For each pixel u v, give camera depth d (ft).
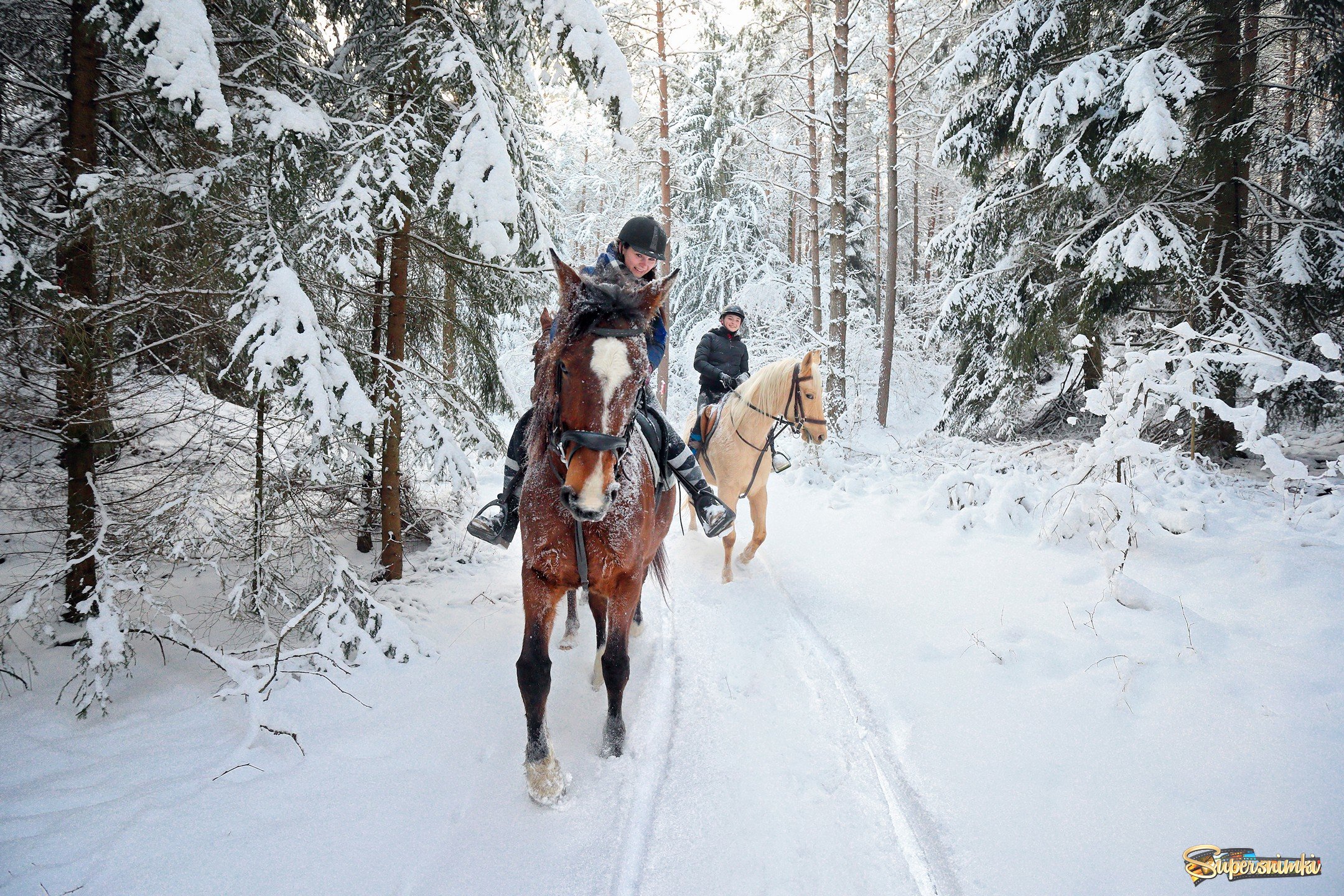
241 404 13.92
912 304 72.64
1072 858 7.50
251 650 11.60
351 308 16.78
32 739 10.07
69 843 7.93
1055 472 27.04
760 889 7.64
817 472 31.01
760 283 62.90
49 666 12.27
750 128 51.21
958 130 35.22
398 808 8.93
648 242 12.37
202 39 9.98
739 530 23.56
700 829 8.66
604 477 8.41
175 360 13.57
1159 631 12.42
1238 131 26.55
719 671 13.07
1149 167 25.67
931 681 11.83
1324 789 7.93
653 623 15.79
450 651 13.91
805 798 9.20
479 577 18.84
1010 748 9.62
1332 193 27.12
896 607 15.38
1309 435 32.40
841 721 11.13
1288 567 14.06
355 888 7.53
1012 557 17.84
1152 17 28.12
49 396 12.57
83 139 12.42
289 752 10.07
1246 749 8.86
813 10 48.29
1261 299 28.68
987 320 36.45
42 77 14.17
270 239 11.89
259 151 12.36
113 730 10.42
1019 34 31.86
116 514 12.82
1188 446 29.32
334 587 12.94
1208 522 17.65
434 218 15.92
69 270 12.35
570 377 8.70
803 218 73.87
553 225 21.99
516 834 8.45
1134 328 32.60
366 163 13.55
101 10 10.18
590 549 9.40
